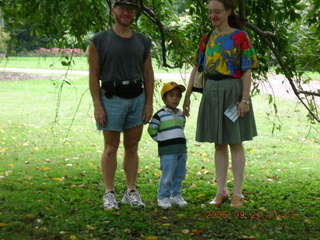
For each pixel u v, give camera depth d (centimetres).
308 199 551
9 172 685
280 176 692
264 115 1380
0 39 547
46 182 623
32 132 1076
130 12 432
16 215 462
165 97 471
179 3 624
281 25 573
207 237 405
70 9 487
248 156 861
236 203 475
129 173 483
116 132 456
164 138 468
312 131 1136
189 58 546
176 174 485
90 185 607
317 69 566
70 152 868
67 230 419
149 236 402
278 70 584
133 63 441
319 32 560
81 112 1427
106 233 409
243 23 499
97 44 437
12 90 2002
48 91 1989
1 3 522
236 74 447
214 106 451
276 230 425
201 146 946
